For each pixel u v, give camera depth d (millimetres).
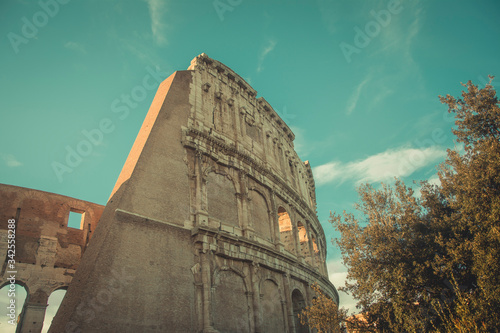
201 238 34594
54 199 38500
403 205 38250
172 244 32906
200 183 38219
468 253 32594
